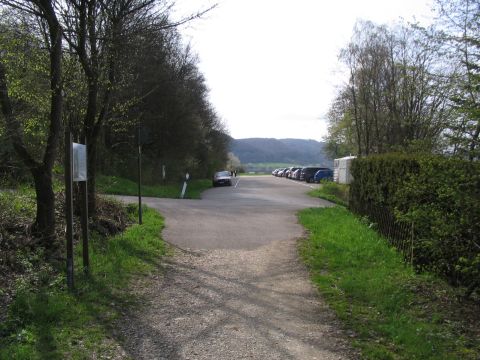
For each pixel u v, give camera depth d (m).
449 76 7.61
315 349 4.62
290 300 6.25
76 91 9.87
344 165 36.47
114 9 9.16
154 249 9.19
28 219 8.48
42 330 4.72
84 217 6.90
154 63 29.06
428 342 4.63
